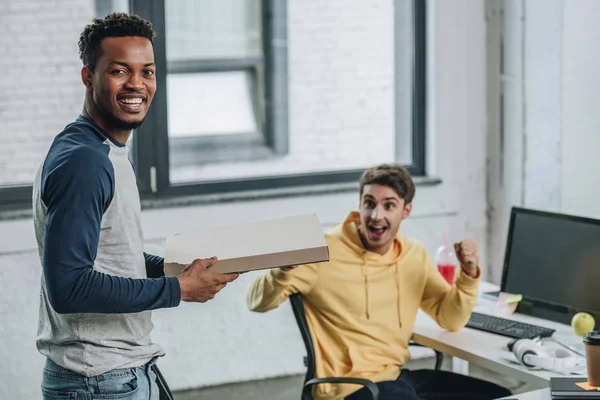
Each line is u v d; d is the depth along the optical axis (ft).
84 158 6.02
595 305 9.29
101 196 6.09
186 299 6.47
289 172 14.76
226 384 13.53
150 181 13.11
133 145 13.03
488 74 14.42
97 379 6.39
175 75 15.46
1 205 12.52
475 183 14.60
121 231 6.36
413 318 9.58
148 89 6.53
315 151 15.35
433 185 14.32
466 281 9.32
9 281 12.25
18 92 13.33
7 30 13.28
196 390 13.35
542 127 13.43
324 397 9.00
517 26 13.71
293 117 15.49
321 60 15.55
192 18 15.71
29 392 12.53
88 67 6.50
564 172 13.11
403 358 9.45
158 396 7.04
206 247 6.90
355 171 14.38
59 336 6.44
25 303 12.35
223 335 13.41
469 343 9.17
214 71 15.75
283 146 15.40
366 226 9.21
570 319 9.59
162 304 6.31
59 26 13.55
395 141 14.89
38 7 13.41
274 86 15.78
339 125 15.31
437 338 9.36
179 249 6.93
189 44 15.69
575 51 12.75
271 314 13.60
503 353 8.84
